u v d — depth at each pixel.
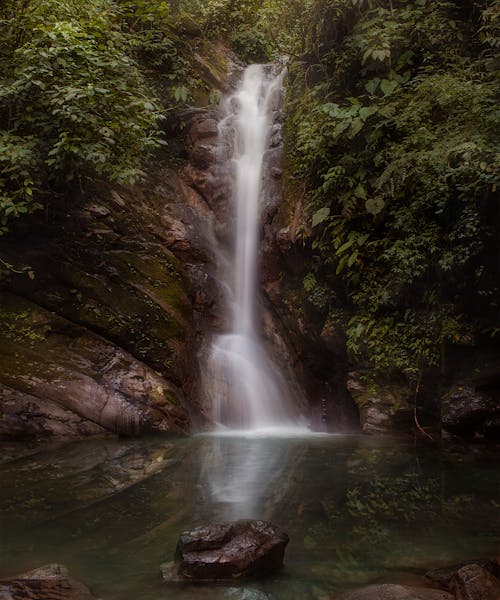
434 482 4.87
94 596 2.64
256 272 9.60
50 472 5.21
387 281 7.45
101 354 7.68
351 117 7.96
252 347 9.40
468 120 6.53
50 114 7.51
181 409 7.70
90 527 3.65
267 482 4.87
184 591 2.73
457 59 7.39
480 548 3.32
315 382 8.96
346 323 7.99
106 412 7.16
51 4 7.82
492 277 6.50
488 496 4.43
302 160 8.96
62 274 8.01
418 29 7.72
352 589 2.76
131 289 8.26
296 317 8.88
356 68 8.46
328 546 3.35
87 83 7.29
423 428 7.18
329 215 8.17
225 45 13.66
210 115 11.06
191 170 10.61
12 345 7.36
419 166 6.70
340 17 8.64
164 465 5.54
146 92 10.05
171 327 8.23
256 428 8.41
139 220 9.27
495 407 6.48
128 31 11.30
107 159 7.72
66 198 8.58
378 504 4.21
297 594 2.72
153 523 3.73
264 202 9.41
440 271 6.87
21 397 6.95
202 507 4.10
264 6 13.14
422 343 7.14
